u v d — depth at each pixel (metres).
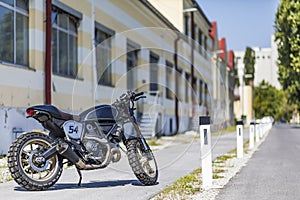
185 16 36.97
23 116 14.28
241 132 14.08
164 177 9.42
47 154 7.30
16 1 14.64
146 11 27.25
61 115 7.50
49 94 15.62
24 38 15.02
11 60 14.32
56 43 16.97
